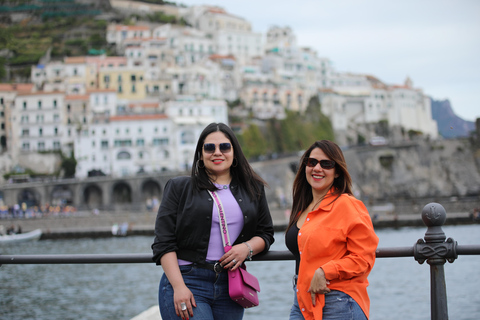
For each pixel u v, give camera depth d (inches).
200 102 5969.5
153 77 6569.9
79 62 6501.0
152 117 5541.3
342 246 287.4
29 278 1720.0
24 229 3518.7
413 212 4138.8
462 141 6092.5
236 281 293.3
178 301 283.9
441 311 281.6
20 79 7317.9
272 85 7480.3
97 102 5841.5
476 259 1806.1
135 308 1264.8
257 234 316.2
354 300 282.5
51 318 1144.2
